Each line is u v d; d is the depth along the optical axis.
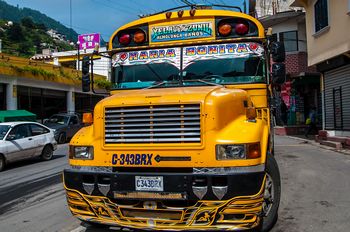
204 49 6.33
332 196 7.55
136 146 4.68
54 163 14.19
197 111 4.56
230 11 6.37
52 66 29.50
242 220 4.41
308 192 7.95
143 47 6.54
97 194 4.77
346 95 16.41
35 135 14.62
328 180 9.16
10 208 7.49
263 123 5.18
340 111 17.06
